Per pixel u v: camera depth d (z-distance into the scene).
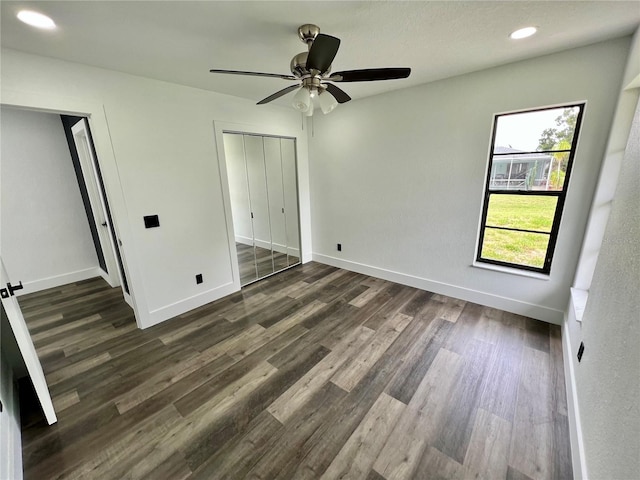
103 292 3.66
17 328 1.50
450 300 3.17
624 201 1.32
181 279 3.00
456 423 1.65
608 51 2.00
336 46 1.42
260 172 3.78
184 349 2.42
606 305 1.33
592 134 2.16
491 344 2.37
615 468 0.92
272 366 2.18
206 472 1.42
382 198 3.55
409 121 3.09
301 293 3.48
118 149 2.40
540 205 2.55
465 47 2.06
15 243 3.54
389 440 1.56
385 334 2.56
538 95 2.32
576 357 1.81
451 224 3.06
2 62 1.83
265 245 4.04
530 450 1.48
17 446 1.50
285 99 3.32
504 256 2.86
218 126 3.07
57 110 2.08
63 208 3.85
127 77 2.38
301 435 1.60
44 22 1.55
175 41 1.85
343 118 3.67
